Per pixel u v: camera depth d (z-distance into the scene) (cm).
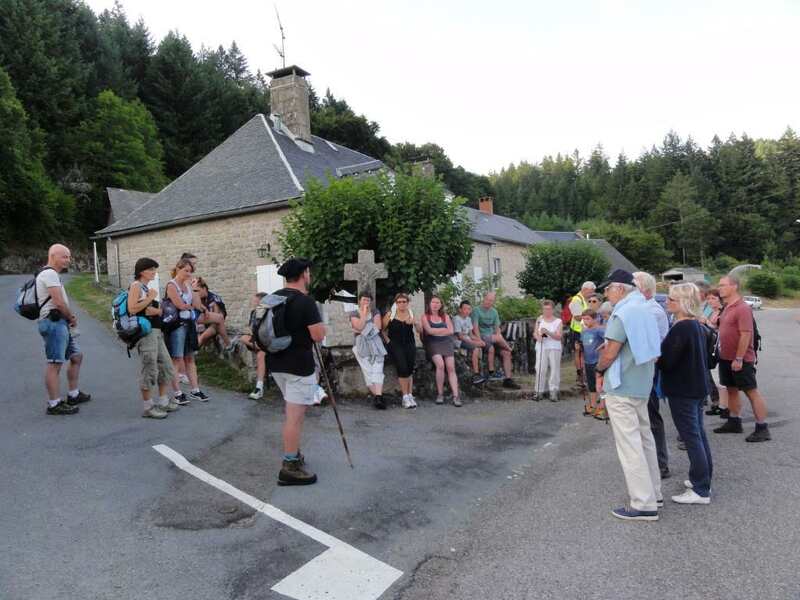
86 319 1358
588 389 752
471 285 1269
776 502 428
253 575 328
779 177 7962
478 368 906
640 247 6562
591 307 752
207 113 5372
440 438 625
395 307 800
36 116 4184
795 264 6862
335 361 823
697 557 346
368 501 439
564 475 507
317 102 5788
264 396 754
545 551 360
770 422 682
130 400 704
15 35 4272
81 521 385
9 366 864
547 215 8688
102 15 6272
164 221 1764
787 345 1656
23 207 3584
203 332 972
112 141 4538
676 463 539
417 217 884
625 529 389
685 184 7619
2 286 2195
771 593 303
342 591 314
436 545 371
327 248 895
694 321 432
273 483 467
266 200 1605
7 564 328
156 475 470
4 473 459
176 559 342
